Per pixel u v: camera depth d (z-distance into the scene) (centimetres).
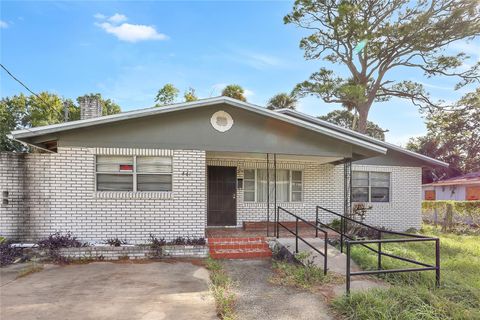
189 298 515
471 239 1205
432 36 2014
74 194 799
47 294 524
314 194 1207
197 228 841
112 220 811
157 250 779
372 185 1312
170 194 833
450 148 3170
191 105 793
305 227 1117
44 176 795
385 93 2425
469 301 483
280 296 532
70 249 753
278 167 1180
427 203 1775
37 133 721
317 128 868
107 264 723
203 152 844
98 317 436
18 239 787
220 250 834
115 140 795
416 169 1352
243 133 859
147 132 812
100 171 821
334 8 2139
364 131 2330
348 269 498
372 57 2289
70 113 2786
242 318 446
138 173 835
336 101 2289
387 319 411
